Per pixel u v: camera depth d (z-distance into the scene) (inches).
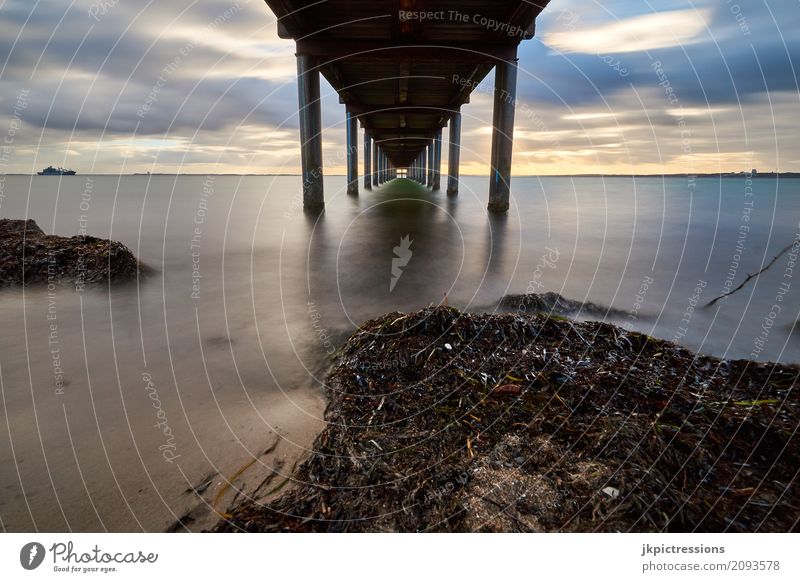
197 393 163.8
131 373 181.0
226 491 109.0
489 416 137.2
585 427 128.6
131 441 130.6
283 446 128.3
